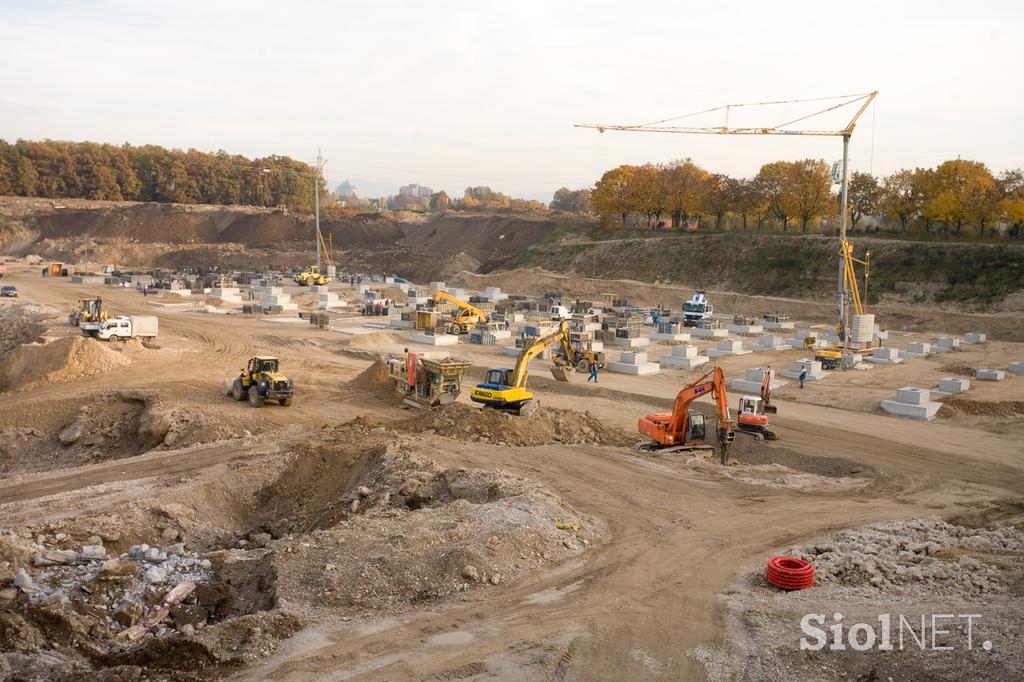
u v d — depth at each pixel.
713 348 61.72
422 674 12.86
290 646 13.80
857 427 38.38
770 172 120.12
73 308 84.94
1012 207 94.31
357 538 18.28
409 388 41.03
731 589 16.80
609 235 136.50
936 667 12.73
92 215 185.38
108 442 38.31
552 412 36.19
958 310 83.81
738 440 35.53
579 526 20.52
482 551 17.44
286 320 79.31
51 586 15.77
